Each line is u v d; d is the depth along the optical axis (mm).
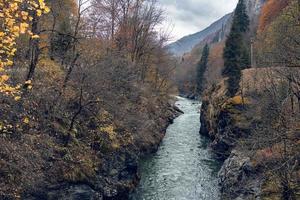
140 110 38969
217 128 44594
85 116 26984
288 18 18031
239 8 56594
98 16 38531
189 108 84062
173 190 27719
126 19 46719
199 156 38781
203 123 53312
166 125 53656
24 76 24047
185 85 140250
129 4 46750
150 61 59438
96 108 27953
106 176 24594
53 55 30156
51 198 19266
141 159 35094
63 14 30688
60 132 23172
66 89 26297
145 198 25781
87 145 24906
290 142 18422
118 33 46031
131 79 36094
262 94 27359
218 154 39031
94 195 21953
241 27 56125
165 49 65188
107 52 32594
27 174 18562
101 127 27156
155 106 51000
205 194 27250
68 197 20234
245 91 40562
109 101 28656
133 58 46750
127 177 27109
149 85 54094
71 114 25656
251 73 42500
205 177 31484
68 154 22047
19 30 8758
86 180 22016
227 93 46219
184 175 31688
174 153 39344
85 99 26938
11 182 17656
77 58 26594
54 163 20766
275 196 19859
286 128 17375
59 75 27484
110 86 29875
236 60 45281
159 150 40125
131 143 30859
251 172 24312
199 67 117125
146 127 38844
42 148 20750
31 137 20469
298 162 19031
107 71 28891
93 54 29250
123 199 25156
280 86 22891
